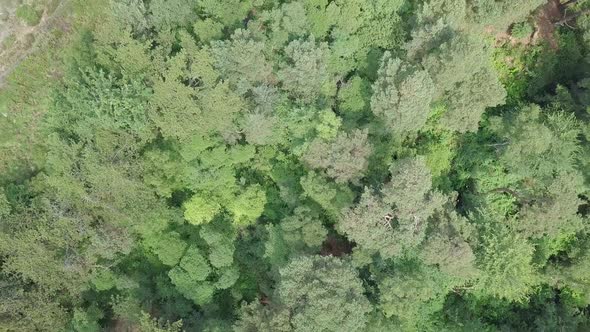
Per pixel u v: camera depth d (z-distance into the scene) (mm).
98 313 40375
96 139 39344
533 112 39062
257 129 39438
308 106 40438
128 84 38312
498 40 46188
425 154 42656
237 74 39125
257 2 40781
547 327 41625
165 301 41281
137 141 40781
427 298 37438
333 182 38938
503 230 39625
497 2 40406
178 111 38375
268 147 42344
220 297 41594
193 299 39625
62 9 43469
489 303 43250
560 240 42250
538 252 42500
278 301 36500
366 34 42312
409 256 38094
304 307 33969
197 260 38938
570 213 38938
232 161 40906
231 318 40500
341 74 42594
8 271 39938
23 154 43656
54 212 39875
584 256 40094
